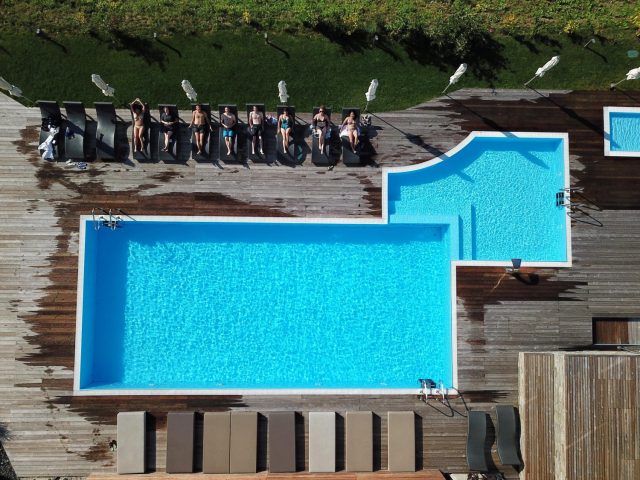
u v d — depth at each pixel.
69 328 12.45
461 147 13.31
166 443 12.15
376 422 12.49
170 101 13.32
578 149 13.32
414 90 13.52
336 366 13.38
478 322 12.80
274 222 12.96
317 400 12.47
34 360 12.33
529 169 13.59
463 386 12.64
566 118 13.41
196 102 13.31
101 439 12.29
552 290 12.91
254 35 13.59
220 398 12.38
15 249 12.55
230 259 13.42
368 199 13.14
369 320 13.49
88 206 12.74
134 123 12.62
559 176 13.46
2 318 12.41
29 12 13.39
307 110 13.49
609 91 13.49
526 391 12.26
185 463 11.91
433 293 13.58
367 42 13.64
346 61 13.62
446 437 12.55
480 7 13.84
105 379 13.06
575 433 11.11
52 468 12.21
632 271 13.01
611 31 13.67
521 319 12.83
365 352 13.43
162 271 13.32
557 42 13.67
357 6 13.81
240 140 13.05
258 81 13.51
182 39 13.49
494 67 13.58
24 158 12.74
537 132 13.34
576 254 13.02
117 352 13.14
